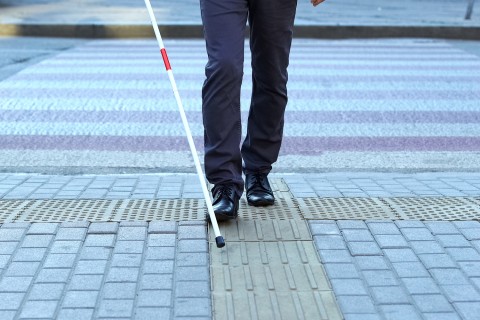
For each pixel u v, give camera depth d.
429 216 4.94
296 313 3.65
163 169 6.46
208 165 4.67
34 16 16.62
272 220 4.82
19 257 4.22
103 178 5.93
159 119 8.15
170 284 3.92
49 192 5.48
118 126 7.85
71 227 4.64
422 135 7.67
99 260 4.20
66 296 3.79
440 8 20.00
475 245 4.46
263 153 5.07
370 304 3.73
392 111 8.68
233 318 3.60
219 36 4.45
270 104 4.87
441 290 3.88
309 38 15.49
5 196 5.36
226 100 4.52
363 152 7.05
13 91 9.48
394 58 12.69
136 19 16.17
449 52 13.61
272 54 4.68
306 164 6.65
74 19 16.06
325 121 8.17
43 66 11.38
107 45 14.07
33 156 6.78
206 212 4.94
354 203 5.22
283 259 4.25
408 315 3.63
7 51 13.02
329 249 4.38
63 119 8.12
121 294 3.81
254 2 4.54
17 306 3.68
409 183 5.86
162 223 4.72
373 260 4.24
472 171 6.49
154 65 11.52
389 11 18.91
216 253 4.31
